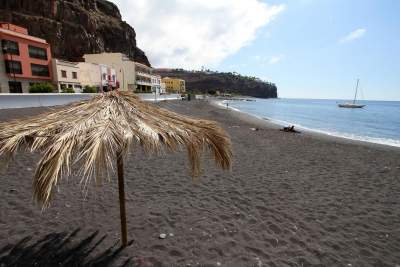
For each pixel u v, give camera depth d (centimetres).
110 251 320
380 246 375
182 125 287
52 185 196
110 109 266
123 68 6000
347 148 1298
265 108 6631
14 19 5194
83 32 6525
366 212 491
